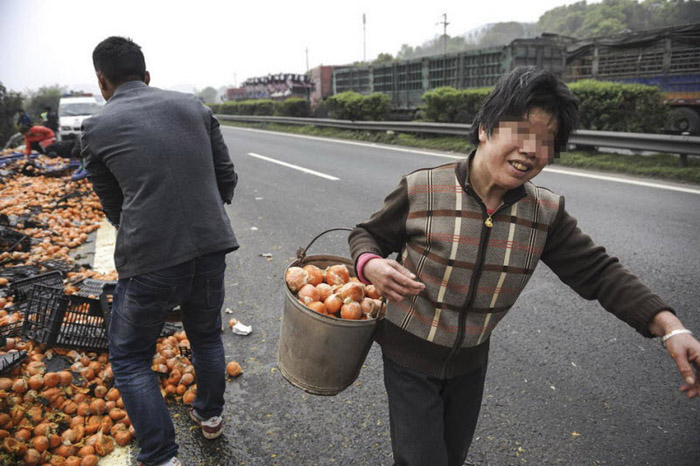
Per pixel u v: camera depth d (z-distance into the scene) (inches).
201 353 100.3
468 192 62.7
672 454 102.4
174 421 113.0
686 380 55.3
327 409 118.3
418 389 68.0
